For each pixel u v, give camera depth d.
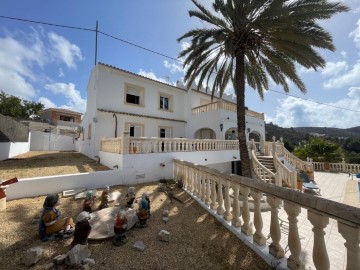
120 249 3.39
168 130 18.38
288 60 9.99
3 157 12.85
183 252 3.37
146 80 16.94
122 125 15.04
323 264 2.22
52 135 24.89
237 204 4.12
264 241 3.36
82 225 3.38
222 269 2.93
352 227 1.88
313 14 7.94
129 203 5.48
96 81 14.38
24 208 5.20
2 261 3.00
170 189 7.60
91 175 7.41
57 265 2.88
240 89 9.98
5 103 35.41
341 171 20.59
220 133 16.42
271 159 15.11
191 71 11.46
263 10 8.58
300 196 2.46
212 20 9.84
